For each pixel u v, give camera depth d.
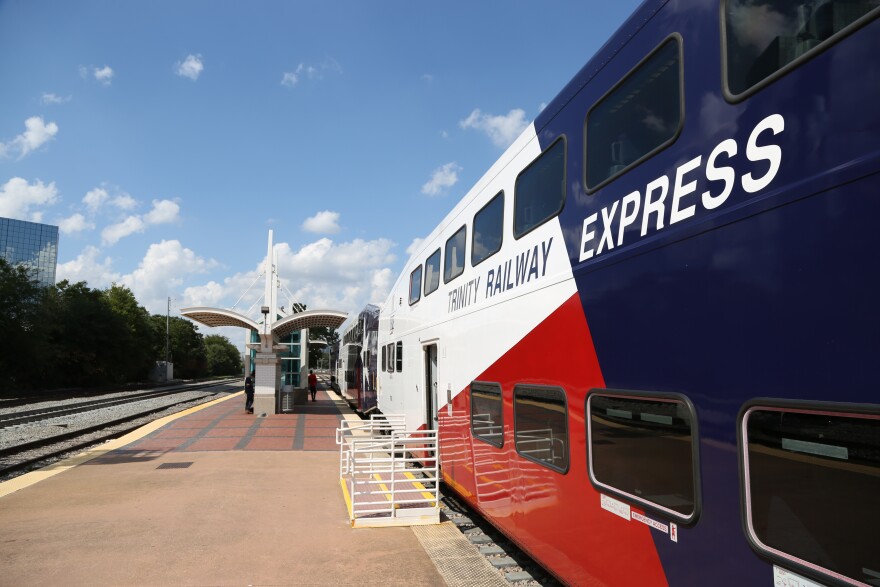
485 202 7.25
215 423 21.08
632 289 3.85
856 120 2.36
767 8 2.88
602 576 4.13
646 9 3.96
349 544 7.32
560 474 4.81
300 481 11.04
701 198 3.24
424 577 6.21
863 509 2.25
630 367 3.83
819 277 2.47
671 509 3.37
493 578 6.18
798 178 2.61
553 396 5.00
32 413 25.77
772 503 2.68
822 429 2.43
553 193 5.24
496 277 6.66
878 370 2.20
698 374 3.17
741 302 2.89
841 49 2.46
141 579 6.09
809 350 2.50
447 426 8.66
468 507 9.52
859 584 2.26
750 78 2.95
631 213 3.94
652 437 3.58
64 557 6.73
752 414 2.81
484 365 6.99
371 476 10.92
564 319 4.84
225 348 165.12
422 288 10.77
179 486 10.55
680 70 3.51
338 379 42.53
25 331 47.94
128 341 65.75
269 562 6.64
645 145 3.84
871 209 2.26
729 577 2.92
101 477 11.35
